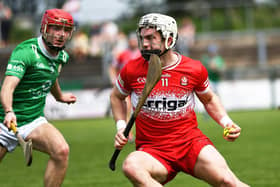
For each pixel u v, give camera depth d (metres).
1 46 56.56
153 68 10.05
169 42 10.71
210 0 65.19
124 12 59.44
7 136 12.48
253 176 17.12
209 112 11.44
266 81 49.56
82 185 16.30
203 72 10.95
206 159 10.48
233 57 59.19
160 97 10.75
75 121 44.44
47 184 11.91
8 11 57.31
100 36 57.56
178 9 61.44
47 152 12.01
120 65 32.56
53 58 12.52
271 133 30.09
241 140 27.38
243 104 49.78
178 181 16.80
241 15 62.00
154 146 10.88
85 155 23.45
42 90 12.63
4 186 16.62
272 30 60.03
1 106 12.49
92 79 48.78
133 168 10.16
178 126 10.87
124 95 11.38
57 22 12.03
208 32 60.72
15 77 11.79
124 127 11.17
